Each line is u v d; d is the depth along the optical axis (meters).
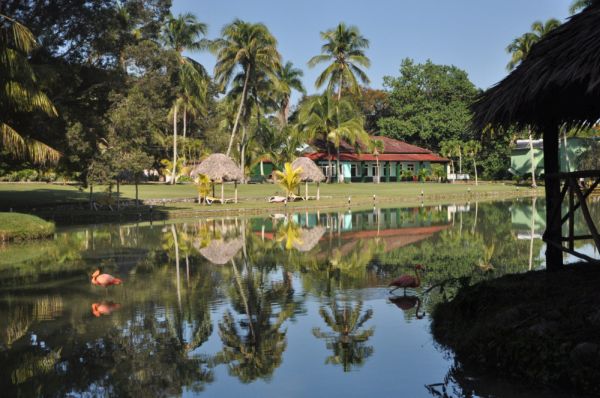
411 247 16.38
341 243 17.83
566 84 6.59
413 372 6.25
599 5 7.32
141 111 29.81
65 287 11.40
